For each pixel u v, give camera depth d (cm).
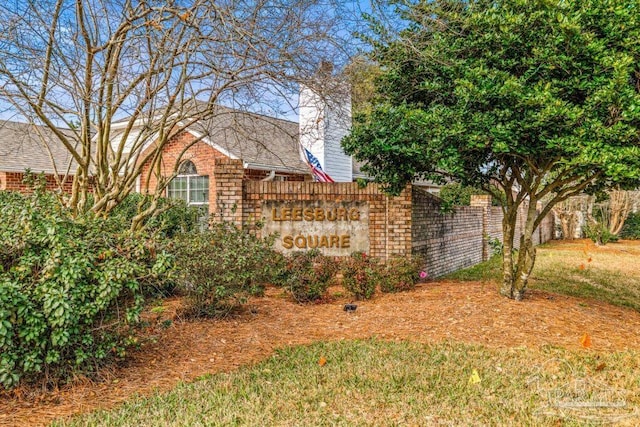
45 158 1523
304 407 420
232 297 730
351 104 875
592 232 2352
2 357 404
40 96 605
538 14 631
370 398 441
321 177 1355
